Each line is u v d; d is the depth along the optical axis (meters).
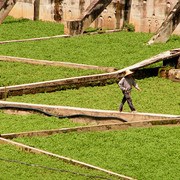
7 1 126.00
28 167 47.25
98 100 69.56
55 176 45.62
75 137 55.47
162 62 87.44
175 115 62.19
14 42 103.69
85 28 112.06
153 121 59.56
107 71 82.31
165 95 73.00
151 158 50.72
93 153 51.59
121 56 91.69
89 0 121.12
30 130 56.88
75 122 62.06
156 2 110.06
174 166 49.34
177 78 78.69
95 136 56.00
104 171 47.03
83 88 75.75
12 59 87.81
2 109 64.12
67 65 84.62
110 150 52.72
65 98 70.12
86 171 47.00
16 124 59.19
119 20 117.62
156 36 100.88
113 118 61.38
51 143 53.56
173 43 100.50
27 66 85.12
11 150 50.69
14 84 74.12
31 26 125.12
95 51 95.94
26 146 51.12
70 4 127.19
